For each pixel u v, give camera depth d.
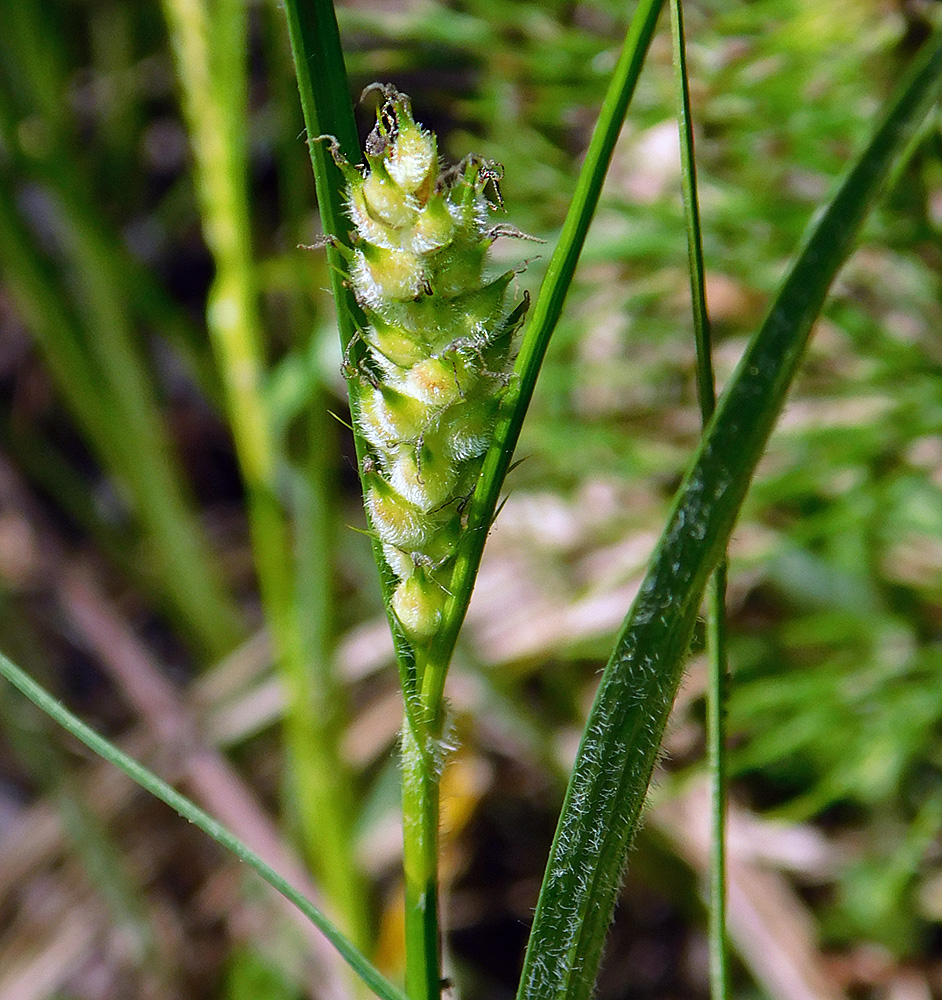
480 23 0.23
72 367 0.29
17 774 0.32
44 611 0.33
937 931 0.26
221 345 0.22
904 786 0.27
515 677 0.28
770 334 0.13
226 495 0.38
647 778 0.13
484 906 0.30
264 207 0.37
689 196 0.13
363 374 0.13
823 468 0.23
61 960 0.28
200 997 0.28
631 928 0.29
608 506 0.29
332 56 0.13
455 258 0.13
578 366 0.26
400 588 0.13
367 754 0.29
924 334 0.24
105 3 0.37
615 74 0.12
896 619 0.25
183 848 0.29
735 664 0.27
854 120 0.21
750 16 0.21
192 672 0.35
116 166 0.38
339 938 0.13
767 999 0.26
